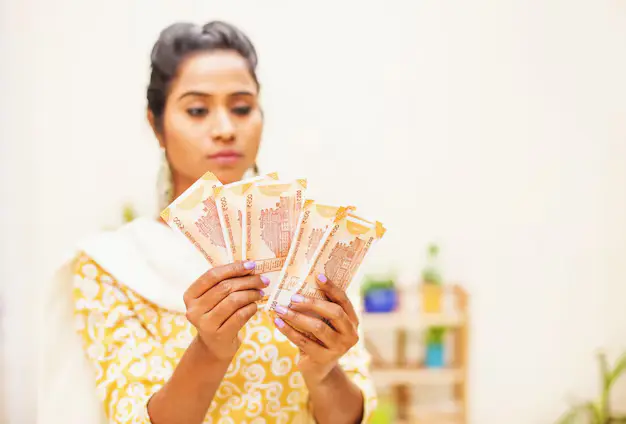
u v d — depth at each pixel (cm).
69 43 282
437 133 297
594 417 300
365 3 289
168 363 93
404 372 287
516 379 309
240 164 97
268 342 96
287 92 288
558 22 296
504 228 303
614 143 302
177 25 98
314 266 79
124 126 287
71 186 287
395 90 294
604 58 299
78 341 100
